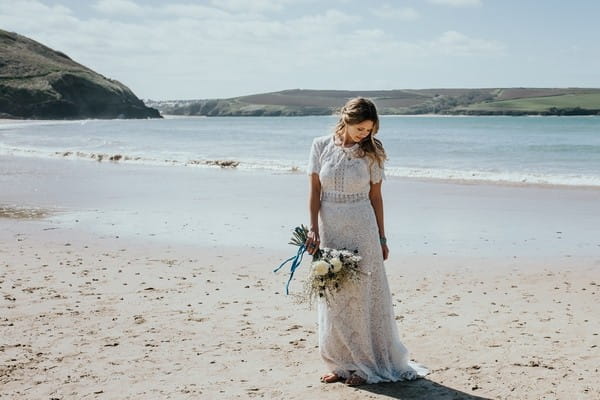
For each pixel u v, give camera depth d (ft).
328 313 15.56
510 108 593.83
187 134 191.93
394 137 170.81
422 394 14.70
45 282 25.31
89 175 69.72
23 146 121.08
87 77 532.32
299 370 16.33
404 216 42.52
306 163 82.99
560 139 151.43
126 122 398.42
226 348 17.97
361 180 15.33
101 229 37.68
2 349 17.71
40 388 15.10
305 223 39.27
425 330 19.61
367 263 15.44
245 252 31.45
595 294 23.80
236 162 82.17
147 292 24.00
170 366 16.57
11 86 461.78
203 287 24.84
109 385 15.29
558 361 16.76
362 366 15.47
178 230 37.22
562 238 34.60
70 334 19.06
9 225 39.04
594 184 59.93
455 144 131.13
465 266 28.60
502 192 54.70
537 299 23.21
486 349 17.80
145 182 62.90
